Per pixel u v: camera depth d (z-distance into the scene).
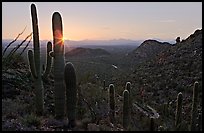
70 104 10.70
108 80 38.25
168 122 16.48
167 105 22.22
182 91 31.11
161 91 32.50
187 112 21.94
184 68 40.00
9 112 11.80
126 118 12.31
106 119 13.08
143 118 15.12
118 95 24.50
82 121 11.34
